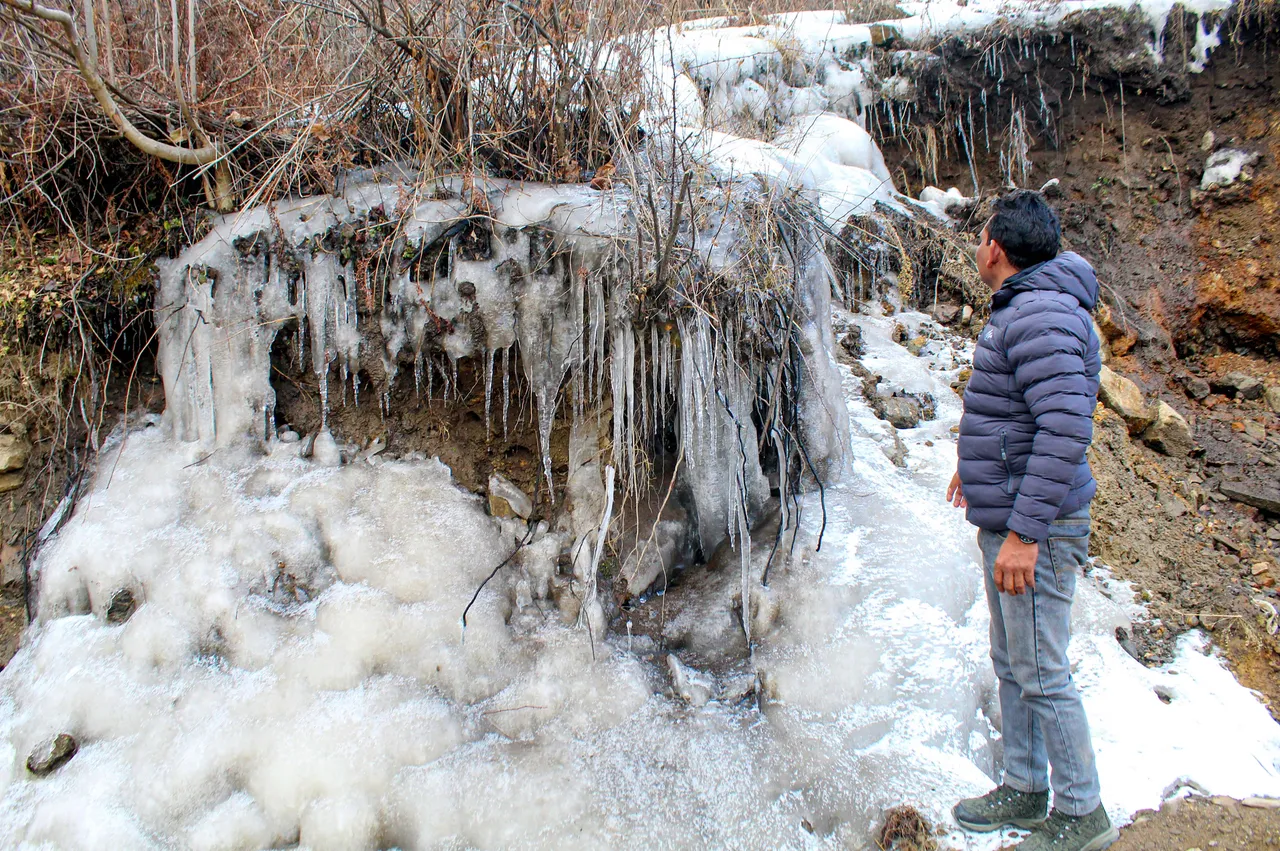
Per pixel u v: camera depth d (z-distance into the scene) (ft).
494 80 12.15
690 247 10.64
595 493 11.70
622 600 11.41
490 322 11.27
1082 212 18.79
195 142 11.78
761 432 11.72
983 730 10.14
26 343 11.60
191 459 11.65
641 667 10.51
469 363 11.71
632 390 10.82
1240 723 10.37
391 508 11.48
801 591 10.79
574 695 10.14
